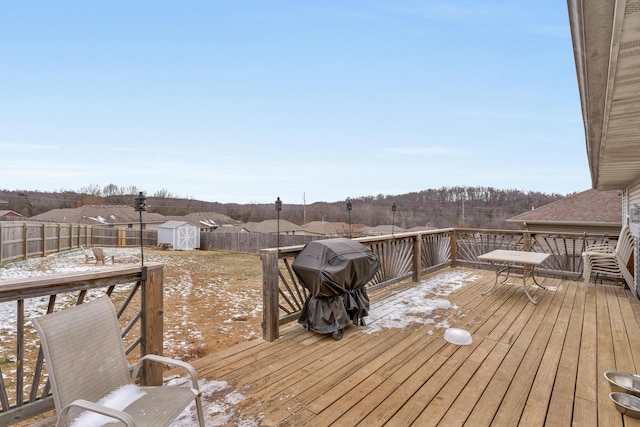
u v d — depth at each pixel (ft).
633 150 11.14
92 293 23.49
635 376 7.51
